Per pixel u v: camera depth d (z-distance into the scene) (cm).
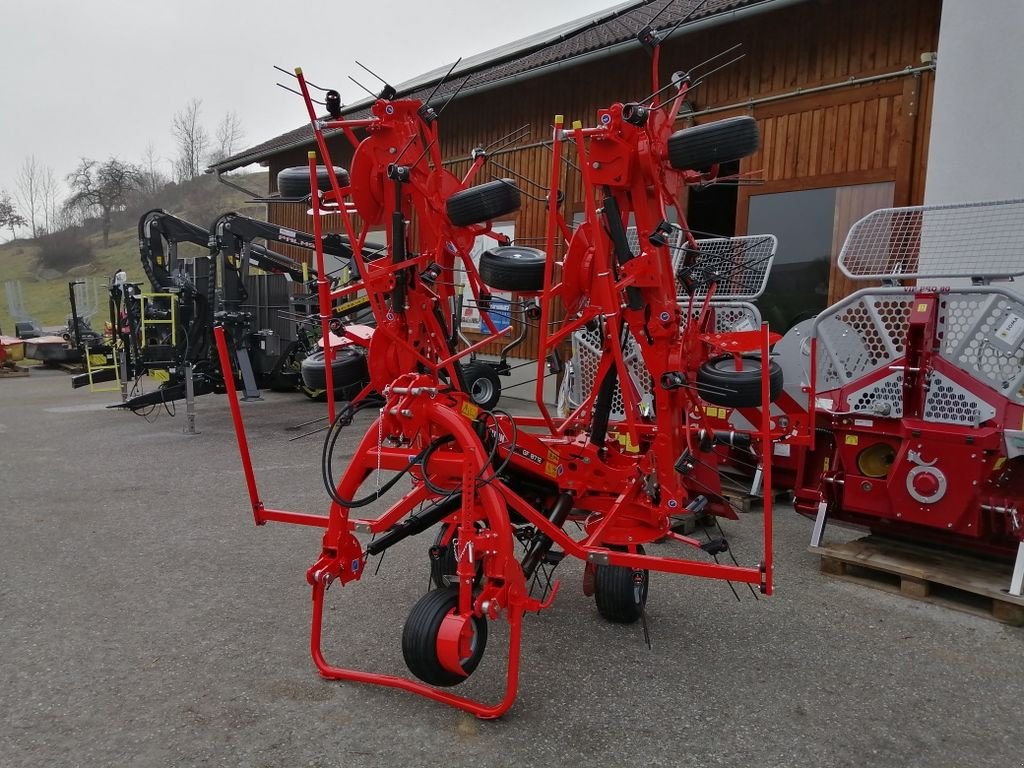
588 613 422
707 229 1088
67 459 811
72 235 5438
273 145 1828
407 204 391
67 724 306
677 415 391
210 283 1103
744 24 857
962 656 376
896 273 499
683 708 324
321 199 402
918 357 456
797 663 366
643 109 348
